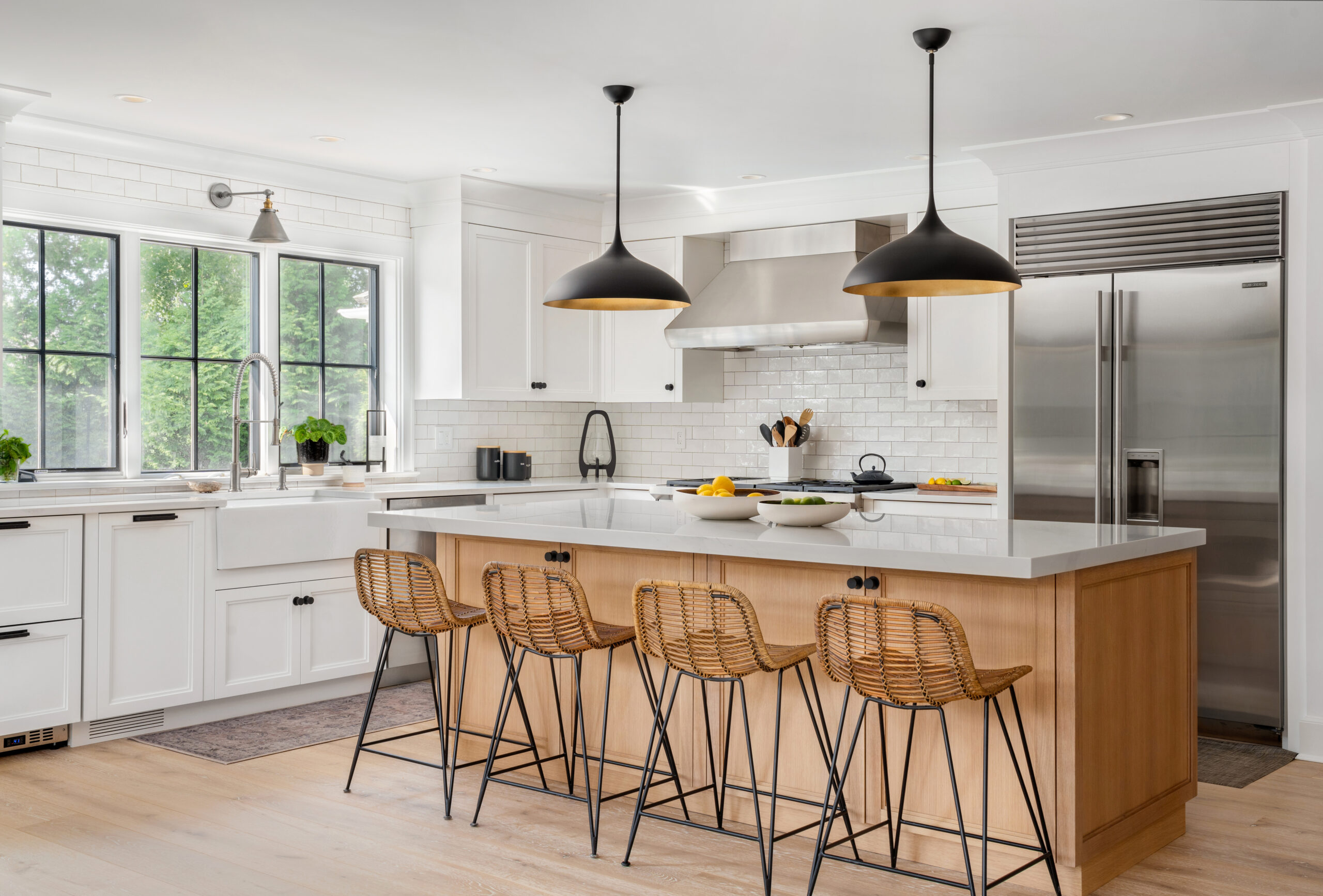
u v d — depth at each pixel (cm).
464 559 437
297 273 595
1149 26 367
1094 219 512
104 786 400
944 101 454
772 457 645
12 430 495
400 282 629
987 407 602
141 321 535
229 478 554
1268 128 468
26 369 498
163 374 545
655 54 399
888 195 590
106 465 524
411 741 463
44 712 434
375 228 615
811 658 348
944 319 577
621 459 739
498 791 401
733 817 368
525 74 422
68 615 440
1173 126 483
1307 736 455
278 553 501
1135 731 334
